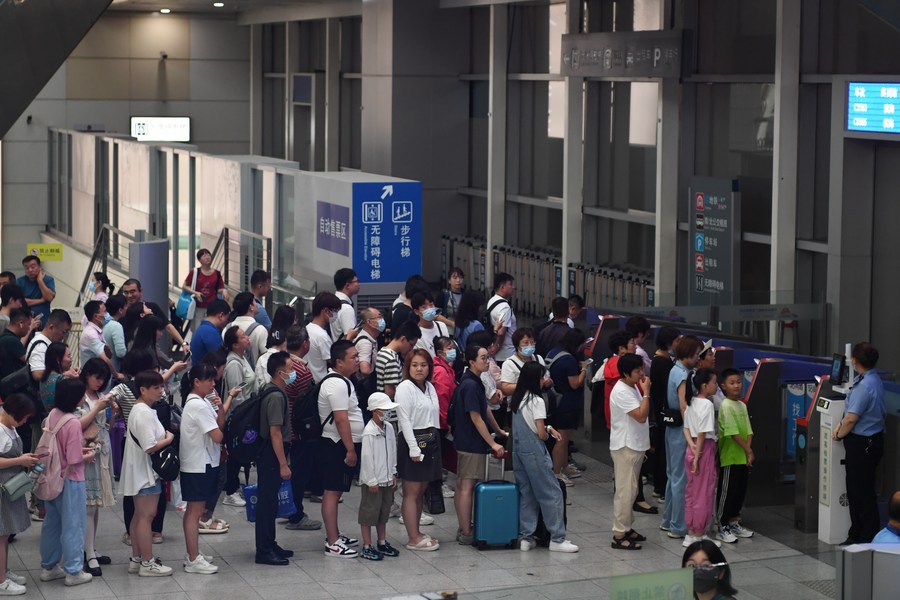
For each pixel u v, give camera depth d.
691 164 23.22
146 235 22.81
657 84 24.64
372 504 12.41
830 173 18.77
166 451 11.55
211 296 20.48
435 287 31.53
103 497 11.93
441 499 14.26
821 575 8.77
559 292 26.80
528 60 28.73
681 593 8.28
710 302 18.23
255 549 12.79
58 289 37.47
